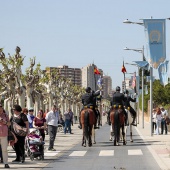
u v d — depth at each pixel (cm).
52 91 11312
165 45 5372
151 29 5350
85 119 4634
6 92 6425
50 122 4278
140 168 3020
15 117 3409
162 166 3095
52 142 4300
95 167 3120
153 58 5375
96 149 4409
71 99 17250
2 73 6356
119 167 3092
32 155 3528
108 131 8200
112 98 4803
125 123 4884
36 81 7719
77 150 4341
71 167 3138
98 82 11131
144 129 8850
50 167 3145
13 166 3198
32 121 4216
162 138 5844
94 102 4744
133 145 4766
